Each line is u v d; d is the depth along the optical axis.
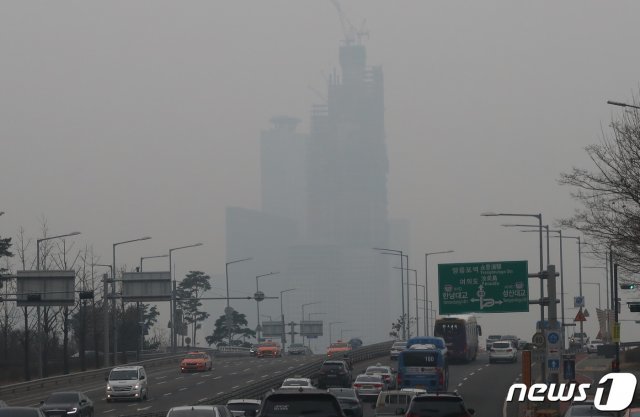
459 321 145.25
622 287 94.94
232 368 164.00
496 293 101.50
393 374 119.50
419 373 106.06
